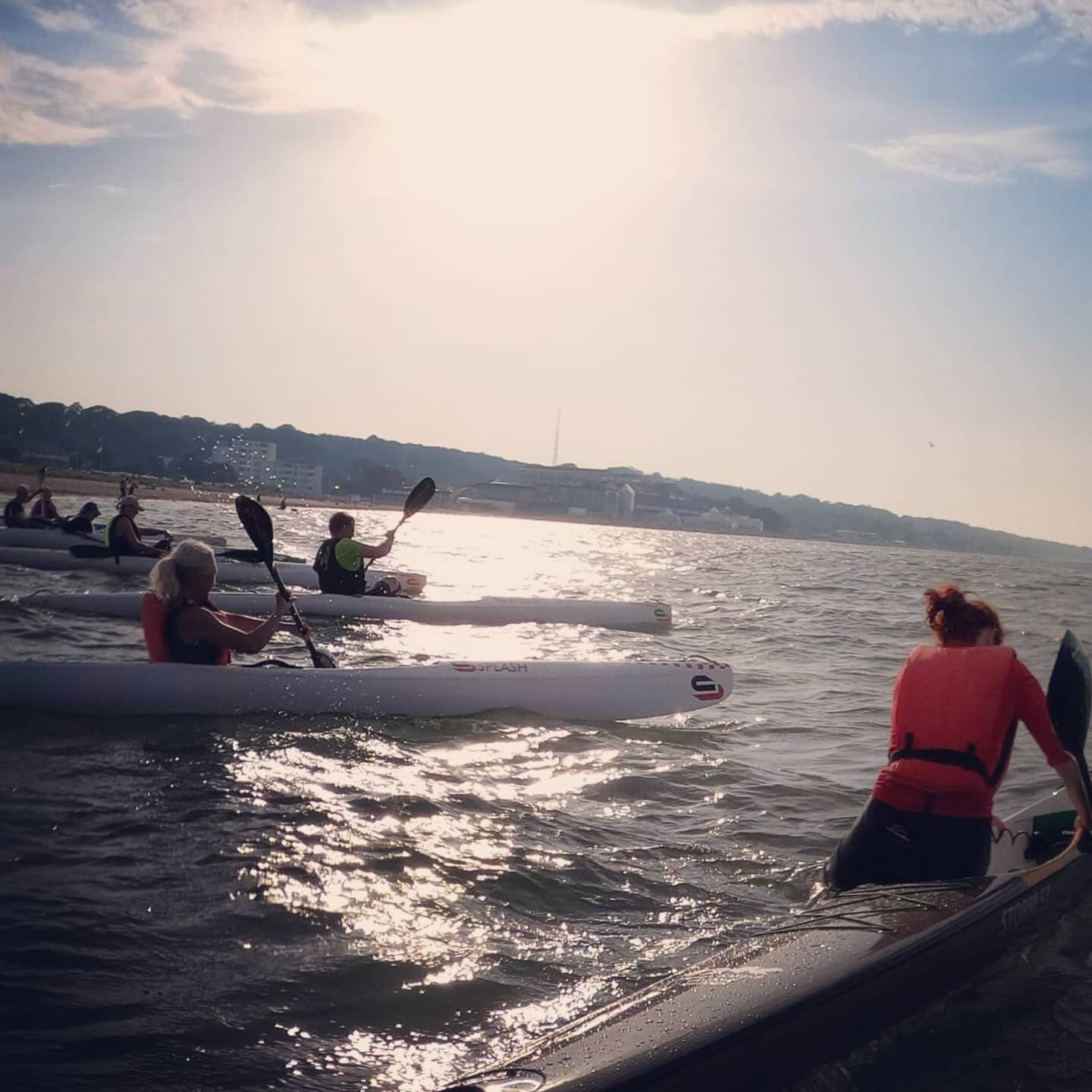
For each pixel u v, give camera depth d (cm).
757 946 307
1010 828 433
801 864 442
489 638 1085
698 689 761
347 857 407
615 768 591
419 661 898
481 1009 298
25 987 290
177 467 16925
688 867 433
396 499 18862
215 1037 272
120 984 296
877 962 295
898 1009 287
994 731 364
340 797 482
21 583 1285
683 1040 244
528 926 361
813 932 315
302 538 3244
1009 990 317
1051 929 356
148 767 507
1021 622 1772
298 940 333
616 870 422
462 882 394
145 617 627
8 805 438
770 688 934
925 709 373
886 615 1812
